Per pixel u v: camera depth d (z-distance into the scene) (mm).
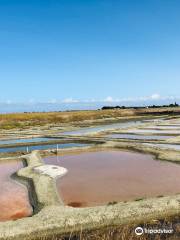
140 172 22500
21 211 15680
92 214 14203
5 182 21031
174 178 20594
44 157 29812
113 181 20297
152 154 29297
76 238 12203
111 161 26875
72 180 20844
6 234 12641
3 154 31922
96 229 12961
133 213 14188
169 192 17641
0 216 15094
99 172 22891
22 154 31781
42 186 18984
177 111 118375
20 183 20641
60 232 12805
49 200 16531
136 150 31547
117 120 85250
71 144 38594
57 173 22203
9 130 59875
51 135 46969
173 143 35031
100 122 79312
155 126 58281
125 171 22969
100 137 42469
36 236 12539
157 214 14109
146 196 17047
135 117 96625
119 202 15812
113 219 13695
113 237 12047
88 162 26703
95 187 19094
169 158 26312
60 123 78250
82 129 59594
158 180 20203
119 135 45250
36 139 44188
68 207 15312
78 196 17531
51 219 13844
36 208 15836
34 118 86500
